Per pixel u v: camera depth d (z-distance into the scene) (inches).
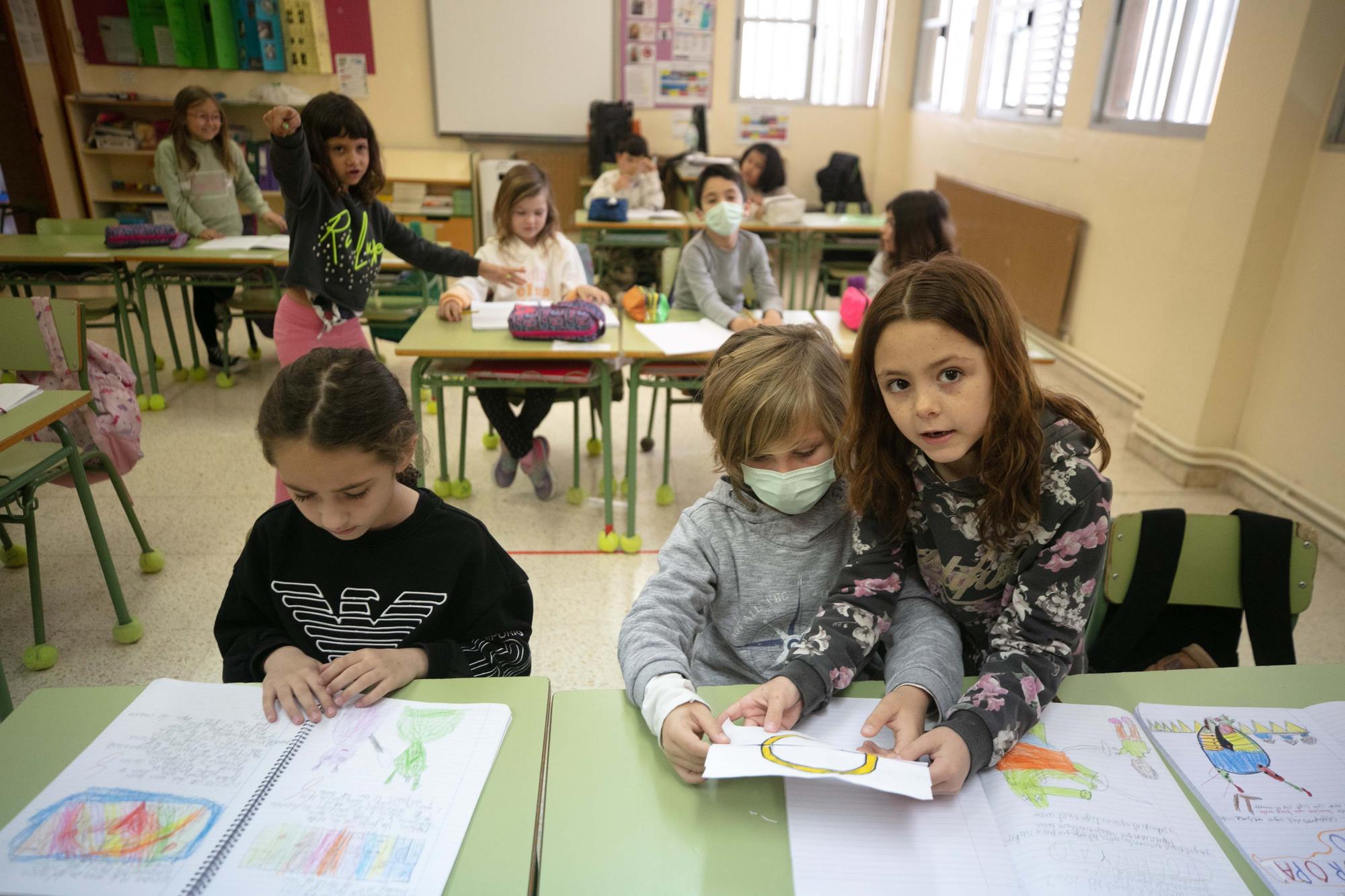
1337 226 104.3
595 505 117.0
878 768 29.6
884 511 39.8
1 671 67.1
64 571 96.4
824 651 36.9
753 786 32.6
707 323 109.7
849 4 257.0
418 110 251.8
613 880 28.3
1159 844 29.8
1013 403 32.8
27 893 26.4
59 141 223.6
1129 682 39.2
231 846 28.2
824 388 40.2
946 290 31.5
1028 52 187.3
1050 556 36.2
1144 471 129.3
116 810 29.6
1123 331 149.9
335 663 36.8
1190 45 136.6
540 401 112.1
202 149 160.6
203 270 149.3
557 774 33.0
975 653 43.9
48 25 218.8
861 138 270.1
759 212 197.9
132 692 36.1
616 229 192.9
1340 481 104.5
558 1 244.7
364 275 93.7
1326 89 104.4
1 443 63.1
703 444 139.4
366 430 36.6
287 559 42.9
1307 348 109.1
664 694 34.5
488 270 108.9
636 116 259.8
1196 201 120.7
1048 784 32.5
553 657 84.4
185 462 125.7
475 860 28.3
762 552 43.8
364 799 30.5
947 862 28.9
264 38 235.8
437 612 43.4
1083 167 161.3
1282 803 31.9
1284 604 51.1
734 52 257.4
